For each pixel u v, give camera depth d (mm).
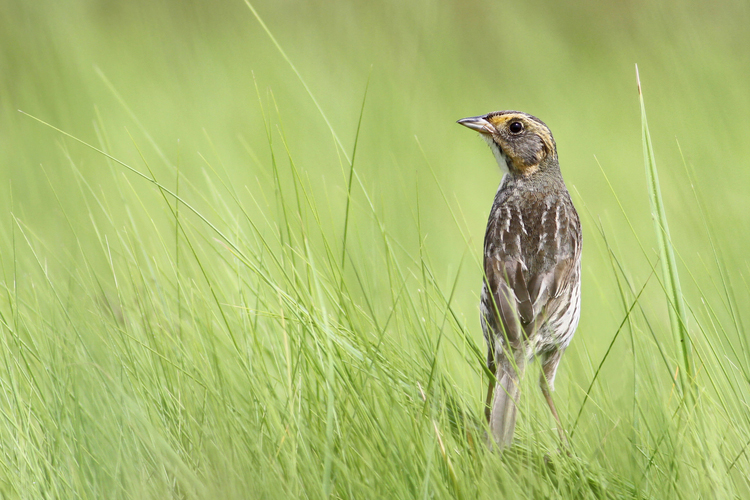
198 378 7355
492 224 9562
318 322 7027
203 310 8039
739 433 6922
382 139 20734
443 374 7270
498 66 29594
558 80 27875
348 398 6828
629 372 8719
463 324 8508
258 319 8086
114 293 9172
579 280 9180
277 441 6648
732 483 6551
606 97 26500
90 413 7258
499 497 6172
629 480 6609
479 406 7434
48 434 6906
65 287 9375
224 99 23984
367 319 7645
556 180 9930
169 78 24859
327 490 6113
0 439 7000
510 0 30062
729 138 20484
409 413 6836
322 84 24766
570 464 6590
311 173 18188
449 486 6340
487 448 6641
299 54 26719
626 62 27125
